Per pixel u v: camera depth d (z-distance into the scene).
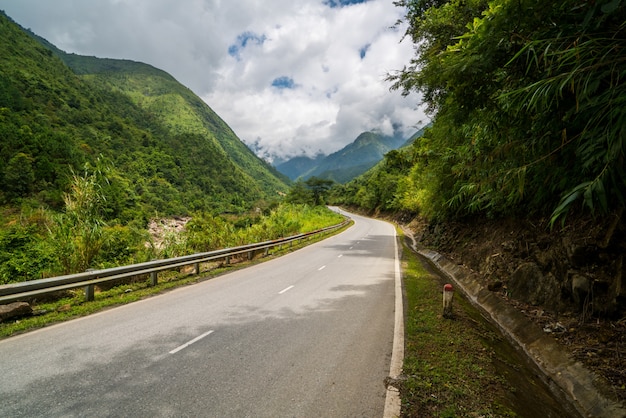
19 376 3.95
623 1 2.72
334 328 5.88
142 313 6.74
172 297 8.14
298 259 15.34
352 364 4.39
